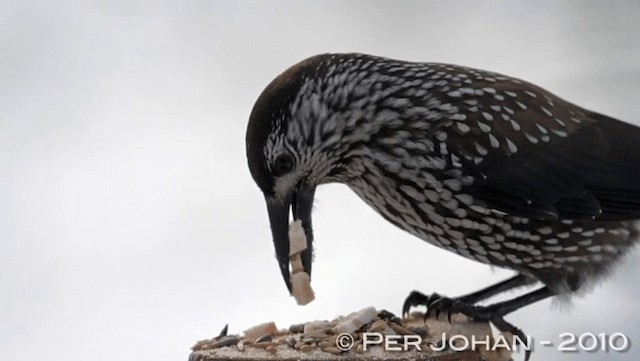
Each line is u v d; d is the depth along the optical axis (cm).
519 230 449
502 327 447
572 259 450
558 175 448
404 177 448
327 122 448
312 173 448
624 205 450
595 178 449
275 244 448
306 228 448
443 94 448
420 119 448
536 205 448
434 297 447
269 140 447
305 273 448
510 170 448
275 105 447
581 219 449
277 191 448
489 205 448
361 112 448
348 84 448
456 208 448
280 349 438
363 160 449
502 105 449
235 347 439
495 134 448
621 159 450
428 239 451
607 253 450
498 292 452
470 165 448
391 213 450
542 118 449
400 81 448
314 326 440
